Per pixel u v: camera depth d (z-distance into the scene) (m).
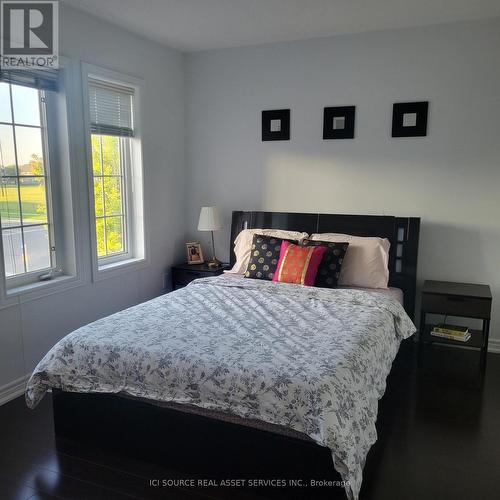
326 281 3.39
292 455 1.91
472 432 2.53
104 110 3.60
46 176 3.19
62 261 3.36
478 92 3.48
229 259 4.48
